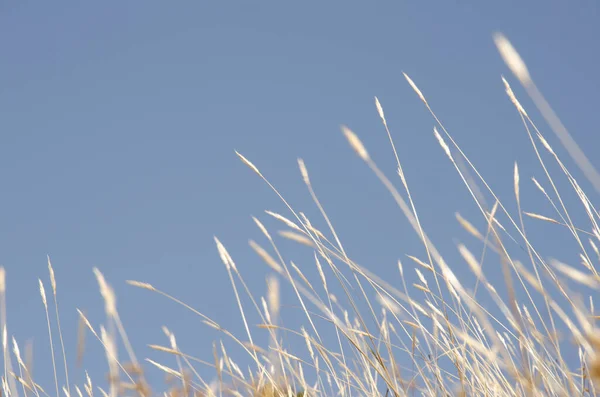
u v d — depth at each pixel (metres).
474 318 1.49
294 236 1.54
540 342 1.43
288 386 1.55
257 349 1.56
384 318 1.55
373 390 1.53
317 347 1.55
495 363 1.46
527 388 1.37
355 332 1.53
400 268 1.53
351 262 1.54
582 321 1.19
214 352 1.56
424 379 1.52
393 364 1.52
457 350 1.49
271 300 1.52
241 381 1.56
